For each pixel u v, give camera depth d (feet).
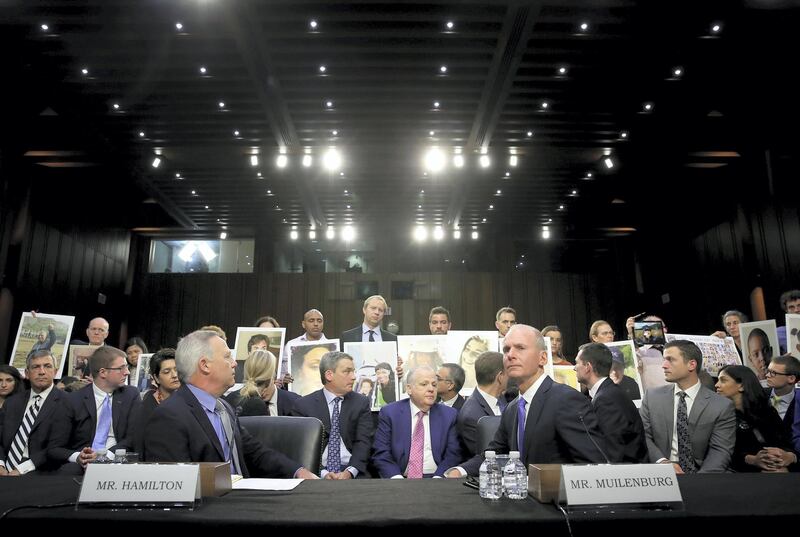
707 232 41.37
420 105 32.01
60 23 24.95
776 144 31.71
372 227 53.26
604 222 50.83
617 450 10.13
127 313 52.54
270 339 16.02
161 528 4.54
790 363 12.80
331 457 11.82
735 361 14.70
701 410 11.08
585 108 31.78
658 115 32.04
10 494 5.59
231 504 5.11
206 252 57.77
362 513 4.72
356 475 11.35
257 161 38.27
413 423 11.73
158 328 54.54
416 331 55.52
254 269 56.34
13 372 15.38
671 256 47.21
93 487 4.99
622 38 25.79
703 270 41.98
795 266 30.58
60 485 6.14
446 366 13.60
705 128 32.94
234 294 55.83
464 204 46.70
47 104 30.81
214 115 32.91
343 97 31.14
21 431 13.82
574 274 57.21
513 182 42.16
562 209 48.14
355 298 56.08
